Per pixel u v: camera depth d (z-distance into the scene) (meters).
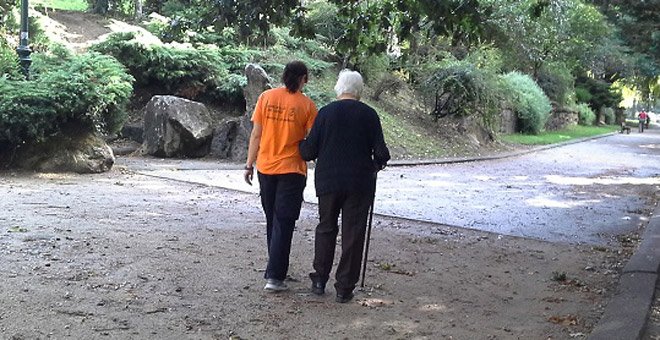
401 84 23.84
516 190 13.88
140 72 18.14
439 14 8.34
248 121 16.28
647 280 6.20
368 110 5.29
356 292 5.59
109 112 13.05
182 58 17.88
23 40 13.69
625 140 37.28
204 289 5.37
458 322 4.98
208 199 10.23
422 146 21.25
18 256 5.91
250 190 11.47
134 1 25.98
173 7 14.34
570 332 4.85
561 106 41.84
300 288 5.62
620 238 8.88
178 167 14.27
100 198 9.59
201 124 16.38
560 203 12.15
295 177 5.39
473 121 25.30
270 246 5.45
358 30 9.59
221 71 18.44
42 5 22.38
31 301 4.74
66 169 12.19
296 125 5.38
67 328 4.30
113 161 12.85
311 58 21.03
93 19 24.11
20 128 11.66
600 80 53.81
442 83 23.19
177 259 6.22
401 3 8.76
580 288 6.15
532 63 36.25
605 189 14.73
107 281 5.37
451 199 11.98
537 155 24.55
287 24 9.83
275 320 4.76
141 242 6.81
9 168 11.96
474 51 24.47
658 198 13.45
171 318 4.65
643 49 17.08
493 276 6.46
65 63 13.66
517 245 8.09
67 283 5.23
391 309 5.19
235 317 4.77
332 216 5.32
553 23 29.34
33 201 8.92
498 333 4.77
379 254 7.09
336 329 4.66
